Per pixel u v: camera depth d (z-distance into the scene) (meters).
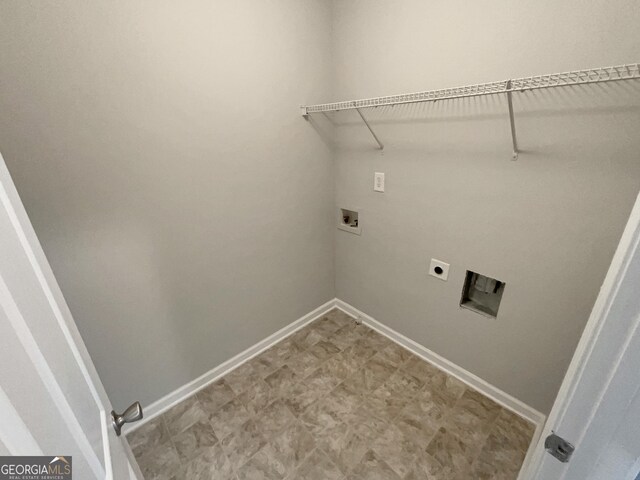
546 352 1.31
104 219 1.15
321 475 1.26
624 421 0.43
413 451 1.34
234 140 1.45
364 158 1.77
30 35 0.88
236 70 1.36
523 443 1.36
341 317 2.29
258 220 1.68
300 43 1.56
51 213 1.03
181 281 1.46
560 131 1.04
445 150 1.38
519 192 1.20
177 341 1.53
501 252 1.32
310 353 1.94
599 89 0.93
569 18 0.93
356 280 2.14
